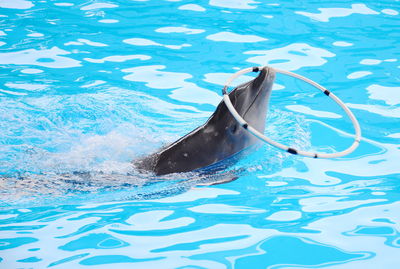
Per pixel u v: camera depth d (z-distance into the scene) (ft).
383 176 24.17
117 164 24.62
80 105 31.40
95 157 25.27
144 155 25.09
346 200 22.26
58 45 39.96
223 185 23.73
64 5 47.70
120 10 46.70
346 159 25.86
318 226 20.44
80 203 22.29
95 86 34.17
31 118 29.91
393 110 30.81
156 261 18.40
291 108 31.32
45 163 24.84
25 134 28.07
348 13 46.03
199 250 19.04
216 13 46.09
